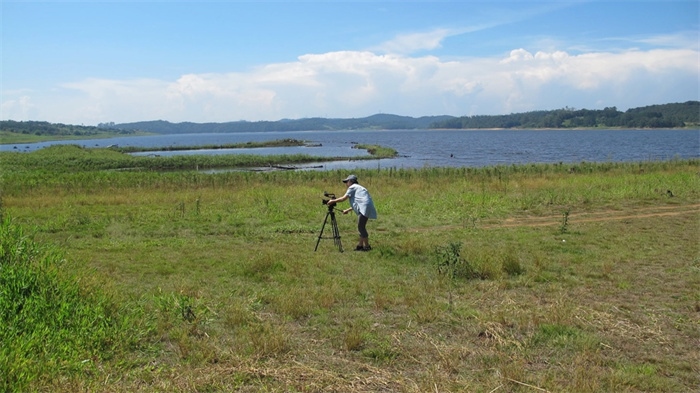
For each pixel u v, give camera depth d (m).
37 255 7.29
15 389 4.53
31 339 5.32
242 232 13.05
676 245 11.41
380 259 10.17
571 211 16.62
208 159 51.66
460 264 8.92
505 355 5.67
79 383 4.77
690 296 7.77
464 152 72.12
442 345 5.93
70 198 19.23
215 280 8.64
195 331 6.26
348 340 5.87
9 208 16.81
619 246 11.34
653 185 21.55
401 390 4.93
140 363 5.45
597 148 79.25
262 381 5.07
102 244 11.52
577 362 5.51
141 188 22.19
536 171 29.22
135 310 6.65
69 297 6.38
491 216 15.82
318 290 7.93
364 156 62.00
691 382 5.16
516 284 8.44
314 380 5.07
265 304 7.44
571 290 8.14
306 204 17.61
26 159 48.97
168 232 13.07
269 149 86.94
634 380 5.09
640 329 6.46
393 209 16.95
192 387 4.85
